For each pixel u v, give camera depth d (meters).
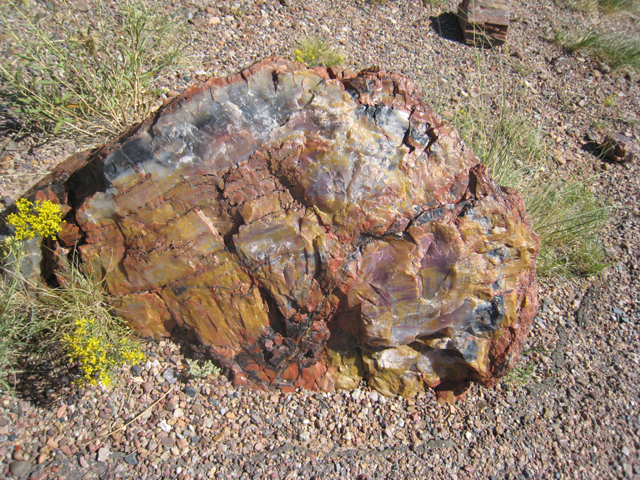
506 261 0.81
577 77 1.53
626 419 0.90
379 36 1.48
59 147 0.98
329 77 0.87
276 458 0.76
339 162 0.78
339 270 0.76
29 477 0.69
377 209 0.77
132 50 1.11
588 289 1.07
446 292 0.79
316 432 0.79
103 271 0.78
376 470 0.77
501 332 0.81
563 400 0.90
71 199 0.81
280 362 0.80
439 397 0.85
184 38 1.27
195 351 0.80
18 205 0.76
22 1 1.18
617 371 0.95
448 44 1.51
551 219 1.10
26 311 0.78
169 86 1.15
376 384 0.83
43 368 0.77
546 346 0.96
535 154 1.27
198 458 0.74
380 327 0.77
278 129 0.79
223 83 0.80
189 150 0.77
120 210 0.77
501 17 1.52
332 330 0.81
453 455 0.81
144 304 0.78
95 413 0.75
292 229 0.76
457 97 1.34
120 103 1.03
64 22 1.17
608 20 1.84
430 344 0.80
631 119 1.43
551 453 0.84
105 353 0.75
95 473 0.71
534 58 1.55
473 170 0.83
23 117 1.01
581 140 1.36
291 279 0.76
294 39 1.37
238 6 1.42
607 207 1.13
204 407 0.78
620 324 1.02
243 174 0.77
